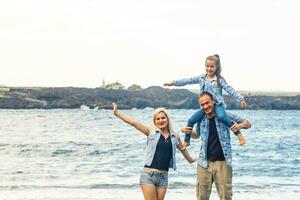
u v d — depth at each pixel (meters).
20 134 46.75
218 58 8.25
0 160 27.06
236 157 30.17
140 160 27.38
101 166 24.30
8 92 124.19
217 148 8.09
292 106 132.25
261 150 34.88
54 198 13.69
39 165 24.45
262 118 93.00
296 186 17.39
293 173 22.30
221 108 7.98
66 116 92.00
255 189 16.50
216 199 13.86
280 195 15.10
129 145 36.66
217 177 8.10
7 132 49.38
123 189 16.05
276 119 88.81
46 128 56.88
